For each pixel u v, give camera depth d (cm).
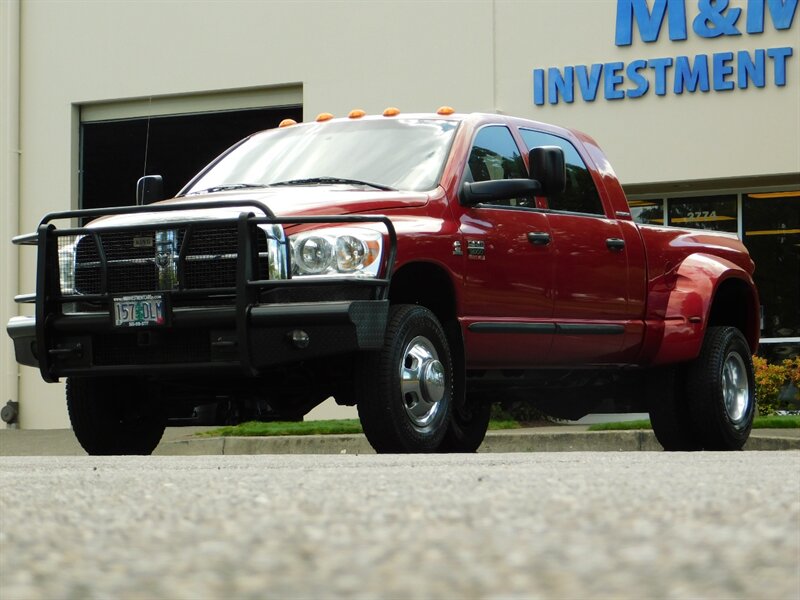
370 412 708
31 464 554
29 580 125
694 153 1700
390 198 752
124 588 118
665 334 934
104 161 2062
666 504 224
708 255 988
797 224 1761
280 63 1944
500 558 138
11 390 2000
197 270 708
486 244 793
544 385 920
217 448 1381
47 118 2055
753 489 269
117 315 717
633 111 1730
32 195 2055
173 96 2019
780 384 1672
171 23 2003
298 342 679
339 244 699
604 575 123
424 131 841
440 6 1844
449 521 196
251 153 884
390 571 128
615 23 1739
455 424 947
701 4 1694
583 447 1333
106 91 2034
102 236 731
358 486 306
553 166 807
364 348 677
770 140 1669
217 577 125
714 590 116
